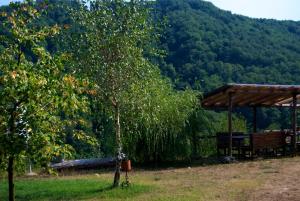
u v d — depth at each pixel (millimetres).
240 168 15906
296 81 39750
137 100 13156
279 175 13727
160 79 18938
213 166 17000
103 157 19109
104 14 12219
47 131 7234
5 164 7445
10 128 7027
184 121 18781
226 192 11320
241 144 19406
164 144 18609
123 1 12266
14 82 6859
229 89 17891
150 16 12805
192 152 19516
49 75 7121
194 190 11719
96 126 18125
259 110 33562
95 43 12219
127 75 12469
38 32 7531
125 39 12227
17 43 7324
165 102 18453
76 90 7512
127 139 18234
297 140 21969
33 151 7039
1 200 11414
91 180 14414
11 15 7398
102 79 12266
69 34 12117
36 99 6930
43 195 11953
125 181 12898
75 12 12227
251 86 17812
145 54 13180
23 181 14820
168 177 14586
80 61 12078
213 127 20688
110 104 12789
